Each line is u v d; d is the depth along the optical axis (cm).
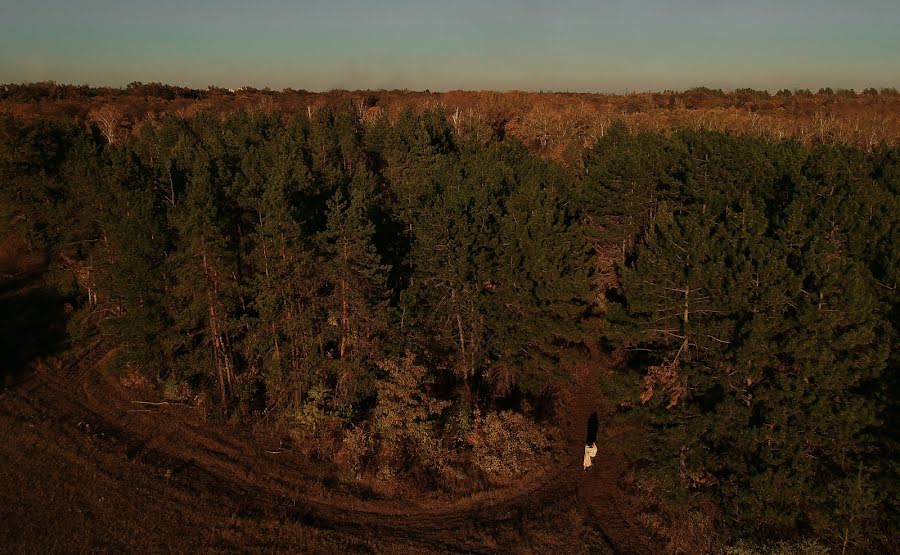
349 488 3278
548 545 2873
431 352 3881
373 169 7238
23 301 5488
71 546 2788
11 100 12644
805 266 2598
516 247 3819
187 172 4562
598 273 4556
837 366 2428
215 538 2875
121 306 3978
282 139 5966
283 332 3788
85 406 4044
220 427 3781
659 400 2925
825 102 13500
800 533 2716
